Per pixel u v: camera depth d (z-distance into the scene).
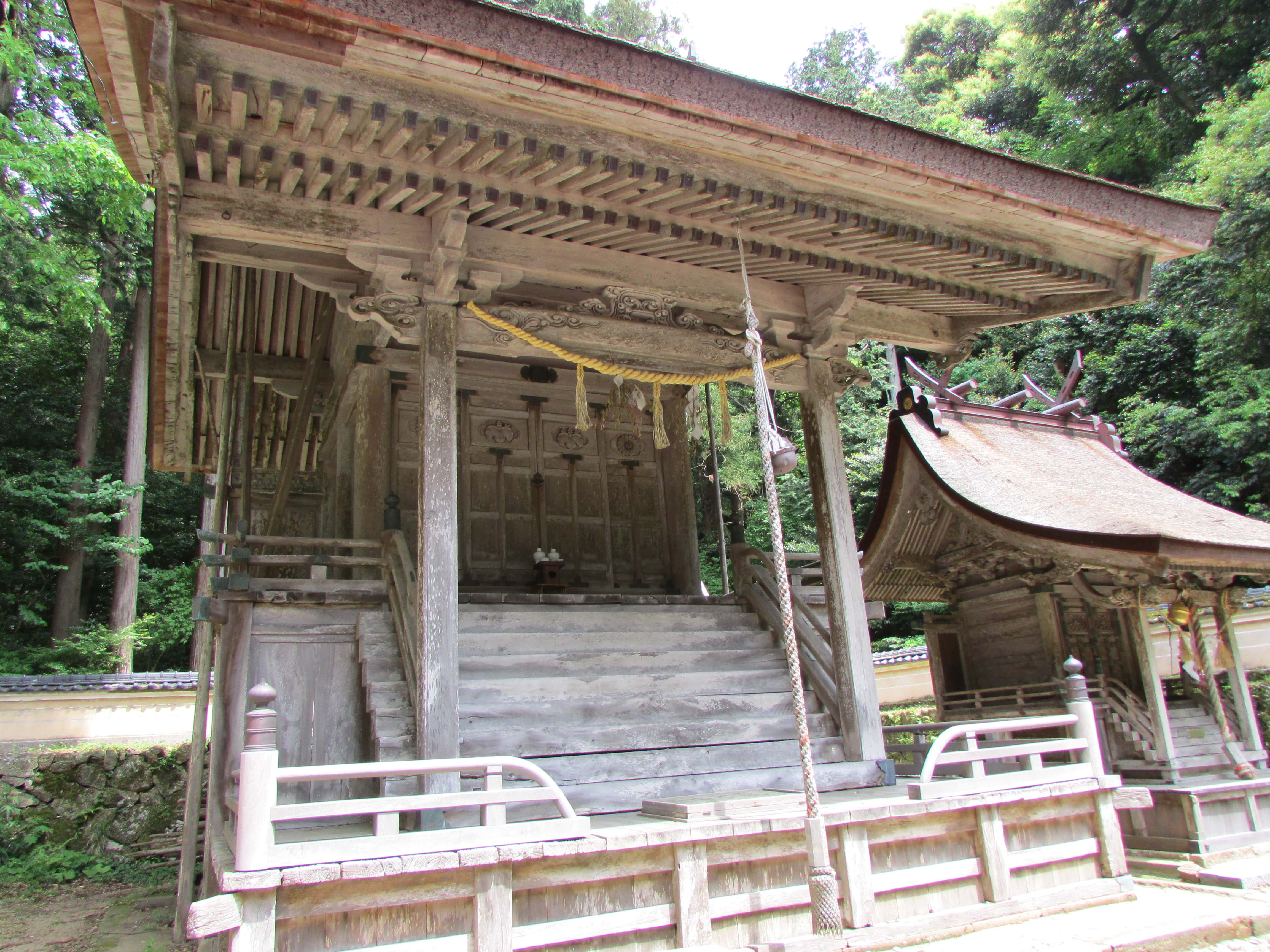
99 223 21.72
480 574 10.07
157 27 4.09
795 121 5.71
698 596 9.62
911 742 11.91
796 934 4.66
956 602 10.16
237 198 5.59
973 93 33.44
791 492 24.20
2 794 13.16
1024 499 8.45
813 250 6.95
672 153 5.68
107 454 26.19
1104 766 7.96
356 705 6.58
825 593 8.21
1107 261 7.64
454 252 6.01
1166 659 12.74
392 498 7.34
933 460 9.01
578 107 5.18
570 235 6.72
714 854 4.57
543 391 11.01
